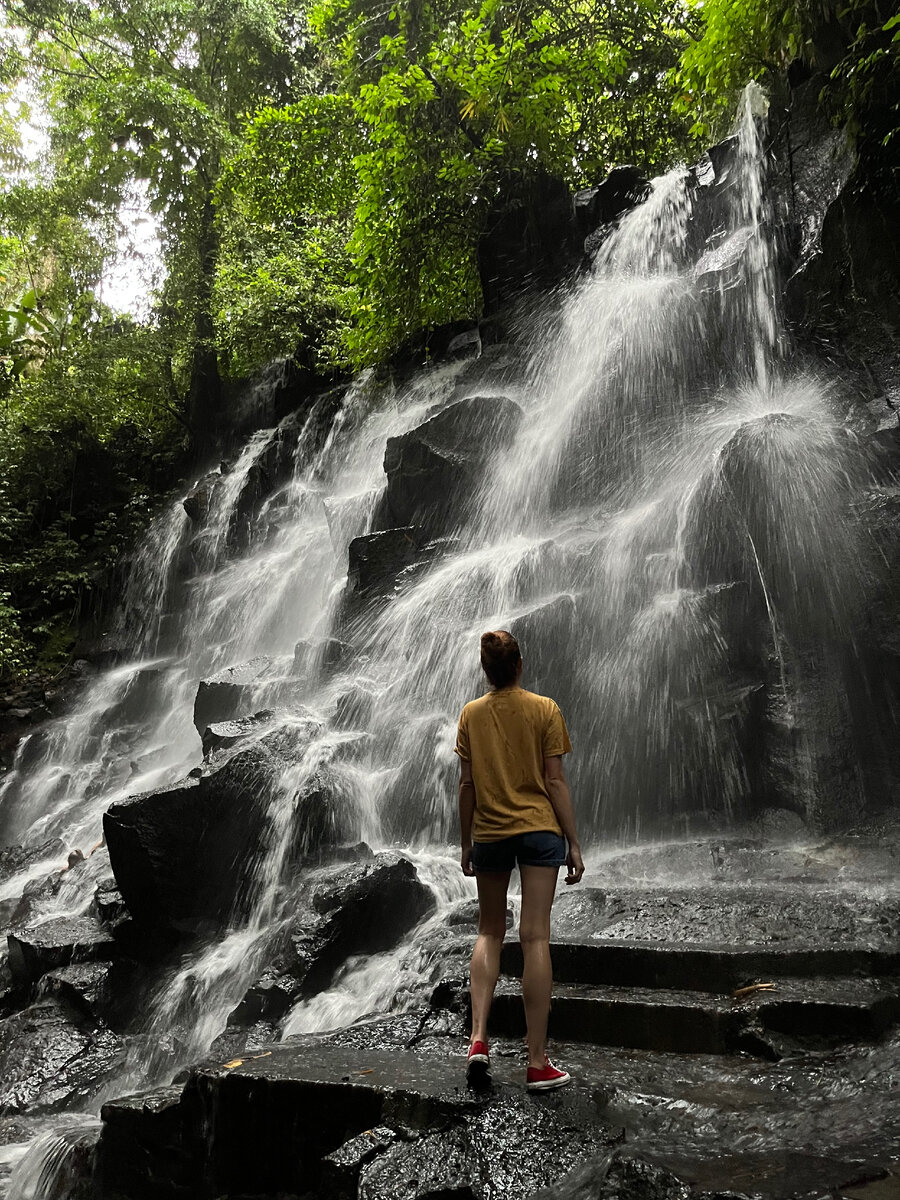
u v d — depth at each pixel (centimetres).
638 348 1208
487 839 402
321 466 1777
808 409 1029
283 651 1489
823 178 1181
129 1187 482
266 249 2234
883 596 834
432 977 580
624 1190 300
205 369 2284
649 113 1705
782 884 655
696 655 864
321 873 768
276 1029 629
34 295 666
